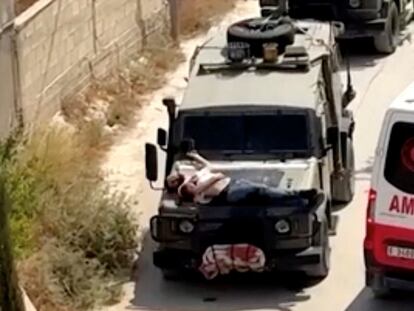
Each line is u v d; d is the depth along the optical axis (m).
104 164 17.14
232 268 12.97
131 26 20.95
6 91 15.73
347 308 12.84
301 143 13.80
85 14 18.83
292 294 13.21
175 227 12.98
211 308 12.97
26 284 12.49
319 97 14.32
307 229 12.89
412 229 11.88
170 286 13.51
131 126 18.73
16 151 14.66
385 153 11.89
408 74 21.14
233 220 12.88
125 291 13.41
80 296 12.85
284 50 14.86
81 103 18.47
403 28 23.58
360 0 21.72
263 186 13.08
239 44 14.66
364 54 22.39
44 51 17.17
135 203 15.10
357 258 13.98
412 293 12.84
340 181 15.16
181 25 23.48
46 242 13.39
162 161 17.23
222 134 13.90
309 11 21.84
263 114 13.89
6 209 10.87
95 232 13.73
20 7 17.94
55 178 14.55
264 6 21.73
